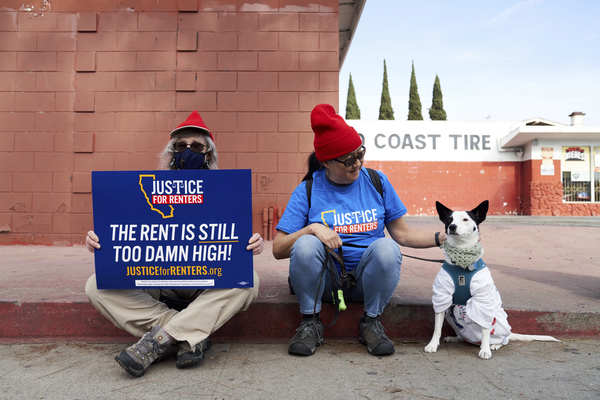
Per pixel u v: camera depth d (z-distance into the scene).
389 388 1.57
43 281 2.87
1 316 2.25
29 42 5.52
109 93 5.52
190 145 2.14
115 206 1.81
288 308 2.27
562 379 1.66
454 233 1.88
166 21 5.59
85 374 1.72
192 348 1.74
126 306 1.80
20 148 5.46
